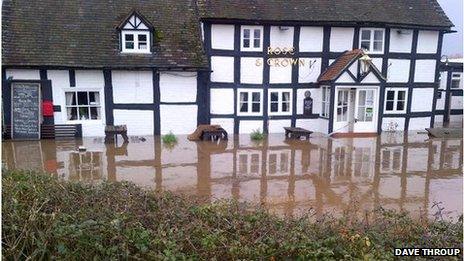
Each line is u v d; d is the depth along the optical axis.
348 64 15.43
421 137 15.73
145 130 15.27
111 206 4.36
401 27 16.50
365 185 8.87
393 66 16.95
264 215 4.48
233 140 14.54
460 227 4.41
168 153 12.10
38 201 4.10
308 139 14.95
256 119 16.14
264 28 15.70
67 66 14.07
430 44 17.33
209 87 15.59
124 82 14.83
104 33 15.14
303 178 9.40
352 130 16.25
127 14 15.82
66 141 13.94
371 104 16.36
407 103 17.38
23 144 13.36
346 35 16.44
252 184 8.83
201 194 8.00
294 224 4.31
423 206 7.43
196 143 13.84
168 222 4.03
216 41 15.44
